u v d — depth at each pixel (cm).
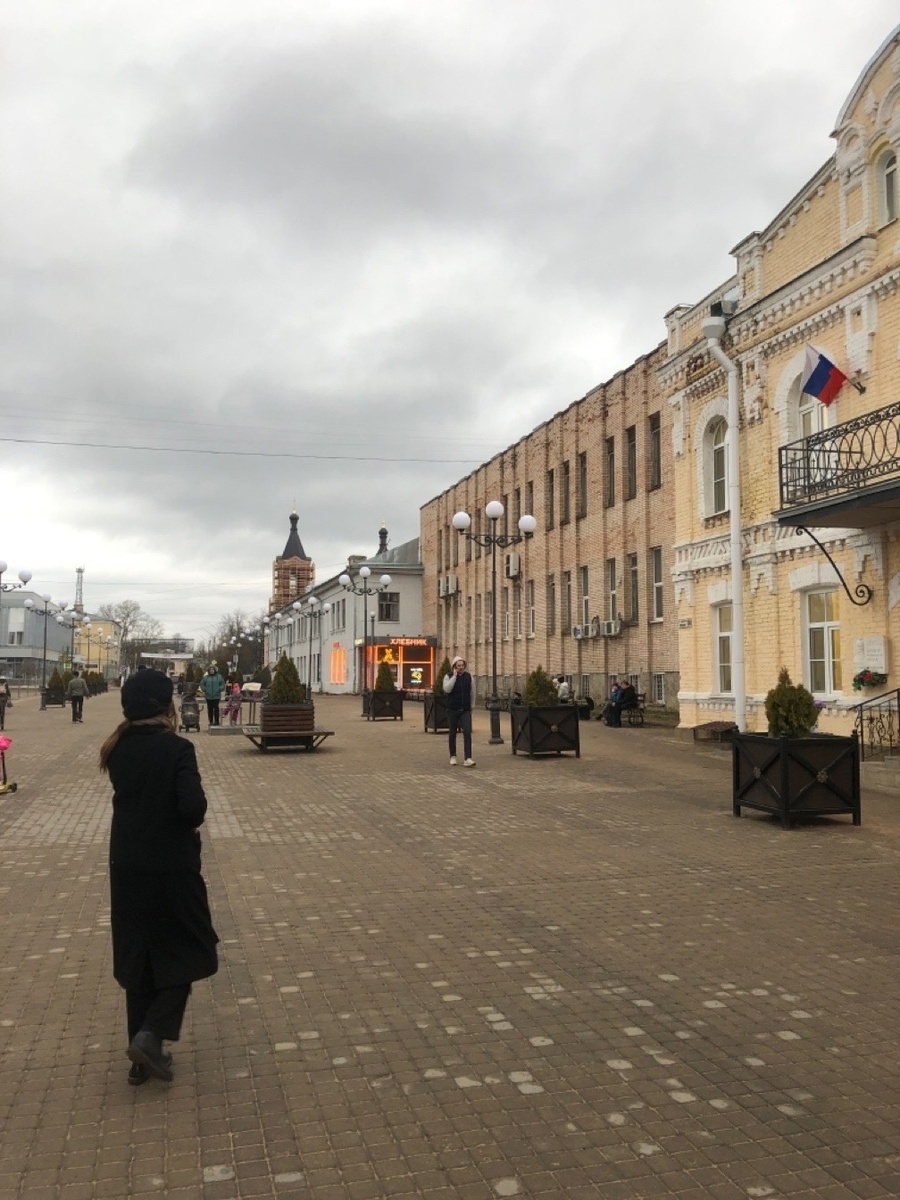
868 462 1495
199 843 441
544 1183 344
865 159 1616
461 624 4741
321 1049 463
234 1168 356
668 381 2305
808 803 1054
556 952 617
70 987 554
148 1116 396
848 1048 464
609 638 3153
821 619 1770
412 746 2041
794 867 864
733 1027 491
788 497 1575
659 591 2875
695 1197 335
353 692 6006
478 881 813
